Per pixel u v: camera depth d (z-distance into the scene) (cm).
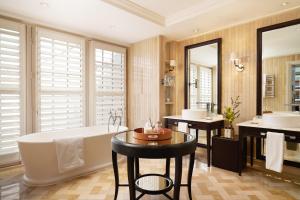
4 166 292
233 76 337
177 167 178
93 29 364
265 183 250
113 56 431
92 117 392
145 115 424
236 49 333
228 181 255
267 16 297
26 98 312
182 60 418
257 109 306
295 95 274
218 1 270
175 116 385
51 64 335
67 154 252
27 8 279
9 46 290
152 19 326
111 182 251
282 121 238
